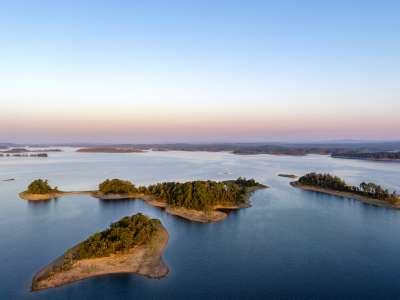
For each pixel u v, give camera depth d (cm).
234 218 13638
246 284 7869
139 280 7956
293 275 8331
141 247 9769
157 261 8950
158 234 10975
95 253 8906
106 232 9962
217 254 9612
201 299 7225
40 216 13825
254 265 8900
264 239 10956
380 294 7469
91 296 7256
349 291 7581
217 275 8294
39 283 7644
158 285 7762
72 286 7625
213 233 11581
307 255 9562
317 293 7500
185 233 11588
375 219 13538
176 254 9600
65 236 11088
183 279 8062
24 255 9356
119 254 9169
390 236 11294
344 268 8750
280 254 9631
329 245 10388
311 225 12594
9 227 12106
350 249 10069
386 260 9256
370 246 10319
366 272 8519
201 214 13938
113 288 7575
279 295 7406
